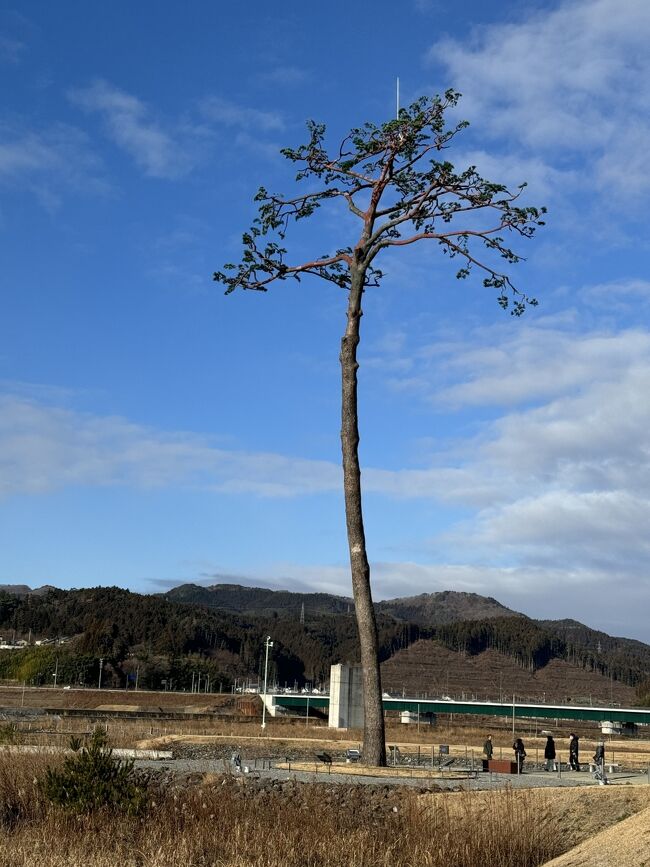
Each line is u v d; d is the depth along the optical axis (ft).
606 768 147.02
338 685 254.88
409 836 65.62
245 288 131.34
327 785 87.92
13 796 75.56
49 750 94.27
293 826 67.36
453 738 258.98
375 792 84.69
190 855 59.98
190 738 178.09
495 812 69.41
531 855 64.13
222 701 508.12
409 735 255.09
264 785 88.58
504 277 130.52
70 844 61.82
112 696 500.74
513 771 132.16
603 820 68.74
